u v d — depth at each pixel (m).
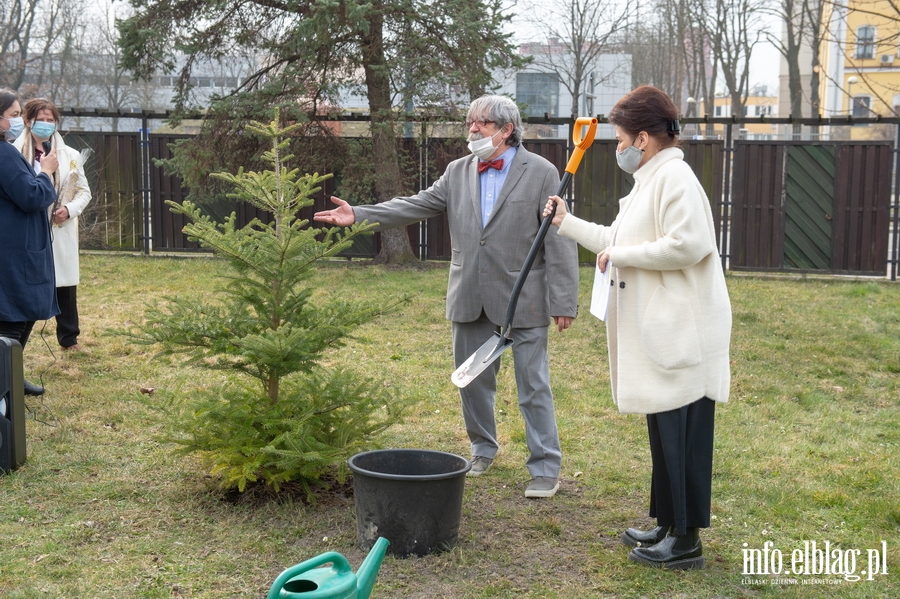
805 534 3.54
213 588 2.93
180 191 12.65
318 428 3.79
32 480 3.89
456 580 3.03
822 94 38.66
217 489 3.83
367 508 3.21
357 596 2.28
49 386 5.47
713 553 3.33
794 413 5.51
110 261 11.55
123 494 3.78
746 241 12.02
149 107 27.36
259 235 3.63
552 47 29.11
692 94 35.94
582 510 3.79
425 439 4.83
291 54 11.91
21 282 4.69
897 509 3.73
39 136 5.66
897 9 12.62
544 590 2.97
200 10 12.02
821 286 11.03
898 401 5.90
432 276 10.91
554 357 7.00
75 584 2.90
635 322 3.05
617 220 3.21
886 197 11.59
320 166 12.04
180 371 5.95
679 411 3.01
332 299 3.94
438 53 11.41
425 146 12.18
